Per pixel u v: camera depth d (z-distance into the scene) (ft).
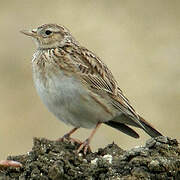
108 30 70.03
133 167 32.48
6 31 71.77
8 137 57.41
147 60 65.41
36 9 74.90
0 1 76.59
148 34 70.79
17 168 33.88
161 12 76.07
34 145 34.60
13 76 65.98
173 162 32.22
